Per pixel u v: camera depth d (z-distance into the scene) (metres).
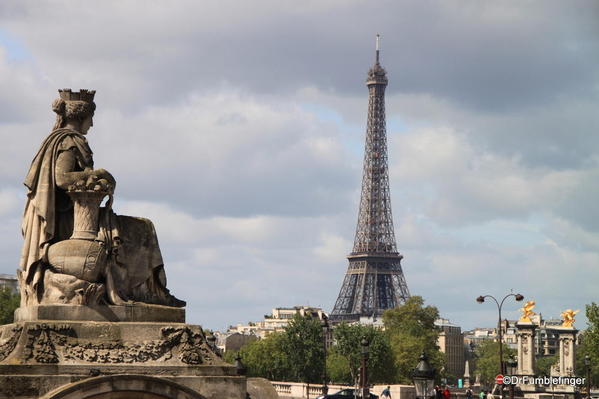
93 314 37.12
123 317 37.62
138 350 36.56
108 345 36.28
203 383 36.72
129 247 38.84
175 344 37.16
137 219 39.44
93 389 33.84
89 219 38.00
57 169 38.19
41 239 37.88
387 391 130.75
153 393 34.69
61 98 40.19
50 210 37.94
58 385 34.91
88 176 38.00
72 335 36.22
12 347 35.88
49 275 37.47
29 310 37.28
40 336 35.72
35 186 38.41
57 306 36.81
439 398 70.88
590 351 194.12
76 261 37.41
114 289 37.97
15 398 34.38
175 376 36.53
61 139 38.84
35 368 34.97
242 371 60.84
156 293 39.53
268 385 44.66
